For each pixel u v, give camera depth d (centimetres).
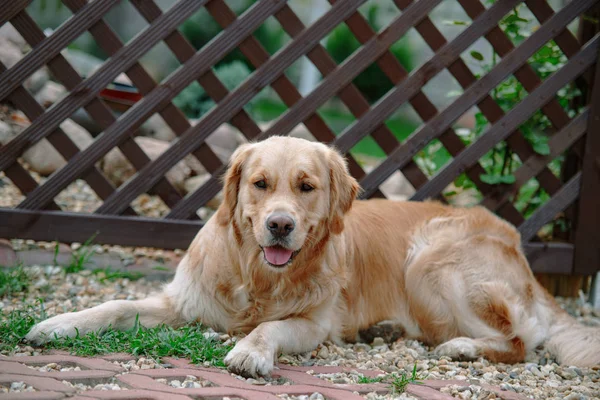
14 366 269
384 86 1230
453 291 388
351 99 461
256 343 305
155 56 1209
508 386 306
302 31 448
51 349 305
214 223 363
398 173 734
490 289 385
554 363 377
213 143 670
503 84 492
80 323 323
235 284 350
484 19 452
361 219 407
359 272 393
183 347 311
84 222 457
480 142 467
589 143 473
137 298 422
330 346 358
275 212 314
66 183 454
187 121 457
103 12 434
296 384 286
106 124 451
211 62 445
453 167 470
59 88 675
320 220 341
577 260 485
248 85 450
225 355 312
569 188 479
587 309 486
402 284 405
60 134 450
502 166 496
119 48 441
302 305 348
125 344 314
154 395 248
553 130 509
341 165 354
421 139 465
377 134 467
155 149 627
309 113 455
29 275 432
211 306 355
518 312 382
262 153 335
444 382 304
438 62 455
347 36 1252
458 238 402
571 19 455
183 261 371
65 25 433
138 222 460
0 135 597
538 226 480
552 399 295
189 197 465
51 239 455
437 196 478
